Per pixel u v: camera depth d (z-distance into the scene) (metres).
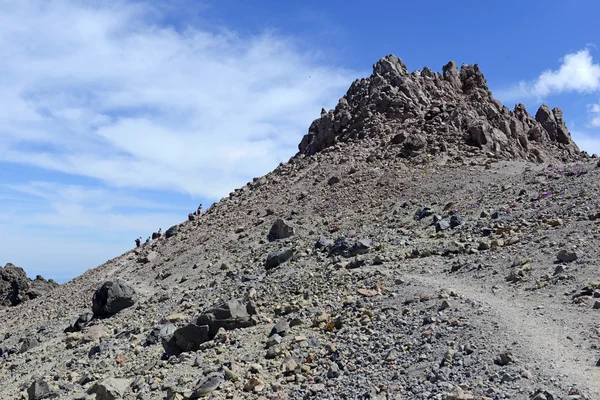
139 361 21.64
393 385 13.34
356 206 40.84
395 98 57.59
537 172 36.62
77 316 35.91
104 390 17.88
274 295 25.09
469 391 11.98
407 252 26.17
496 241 23.62
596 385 11.12
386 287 21.33
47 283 62.09
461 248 24.48
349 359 15.94
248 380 15.96
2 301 56.50
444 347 14.63
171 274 39.75
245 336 20.22
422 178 42.66
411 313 17.73
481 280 19.91
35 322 38.91
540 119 66.44
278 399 14.48
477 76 64.81
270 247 36.62
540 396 10.87
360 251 28.00
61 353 27.11
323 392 14.32
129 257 52.47
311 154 60.22
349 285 23.00
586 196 26.38
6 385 24.17
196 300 29.70
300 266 29.56
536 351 13.05
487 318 15.62
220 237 44.69
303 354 17.28
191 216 57.53
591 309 14.89
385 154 49.91
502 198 31.95
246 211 49.25
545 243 21.55
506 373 12.25
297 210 43.59
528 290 17.64
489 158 45.25
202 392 16.00
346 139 57.88
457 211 31.98
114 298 32.56
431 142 49.47
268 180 56.88
